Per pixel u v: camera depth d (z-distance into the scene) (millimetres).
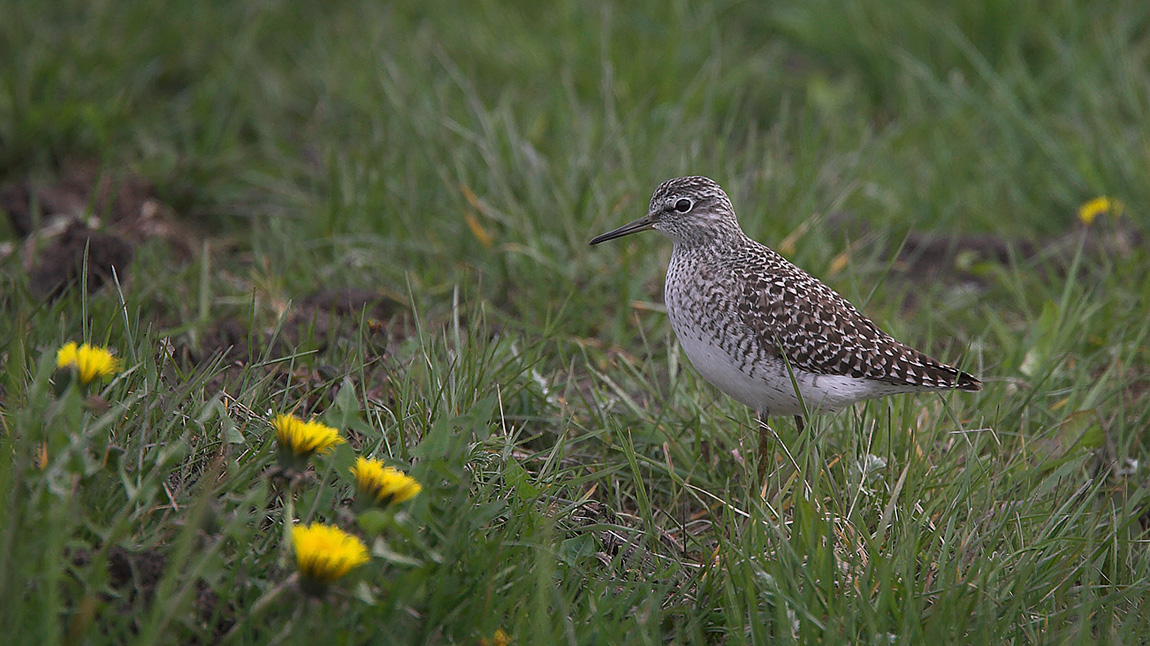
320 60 17062
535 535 7547
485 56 16594
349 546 6133
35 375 8117
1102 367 11289
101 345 8984
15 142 14766
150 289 10914
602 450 9727
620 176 13156
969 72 16828
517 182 13094
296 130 16172
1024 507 8523
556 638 6867
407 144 14023
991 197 14391
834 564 7598
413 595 6645
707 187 9898
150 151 14930
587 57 16188
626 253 11812
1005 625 7254
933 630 7109
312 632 6414
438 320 11617
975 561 7723
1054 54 16500
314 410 9328
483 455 8398
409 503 6883
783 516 8250
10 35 16281
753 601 7125
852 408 9453
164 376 8742
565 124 14547
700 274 9469
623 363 10719
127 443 7441
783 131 14375
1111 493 8758
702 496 9375
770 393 9281
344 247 12555
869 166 14352
